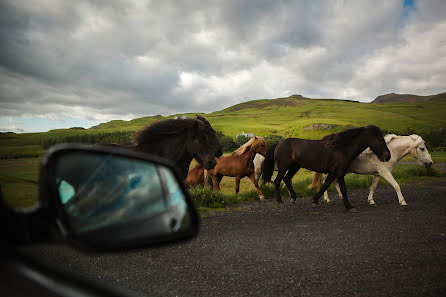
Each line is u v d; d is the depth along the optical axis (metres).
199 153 4.95
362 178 11.93
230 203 7.89
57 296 0.50
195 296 2.51
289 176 8.39
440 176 13.90
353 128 7.29
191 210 1.17
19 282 0.50
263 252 3.74
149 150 4.64
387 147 7.35
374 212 6.68
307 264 3.32
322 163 7.41
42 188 0.69
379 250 3.83
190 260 3.40
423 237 4.44
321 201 8.50
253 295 2.55
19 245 0.58
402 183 11.75
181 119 4.98
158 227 1.00
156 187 1.06
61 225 0.70
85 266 3.10
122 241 0.87
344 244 4.11
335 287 2.73
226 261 3.39
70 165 0.79
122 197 0.91
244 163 8.78
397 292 2.62
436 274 3.00
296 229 5.02
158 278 2.87
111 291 0.56
